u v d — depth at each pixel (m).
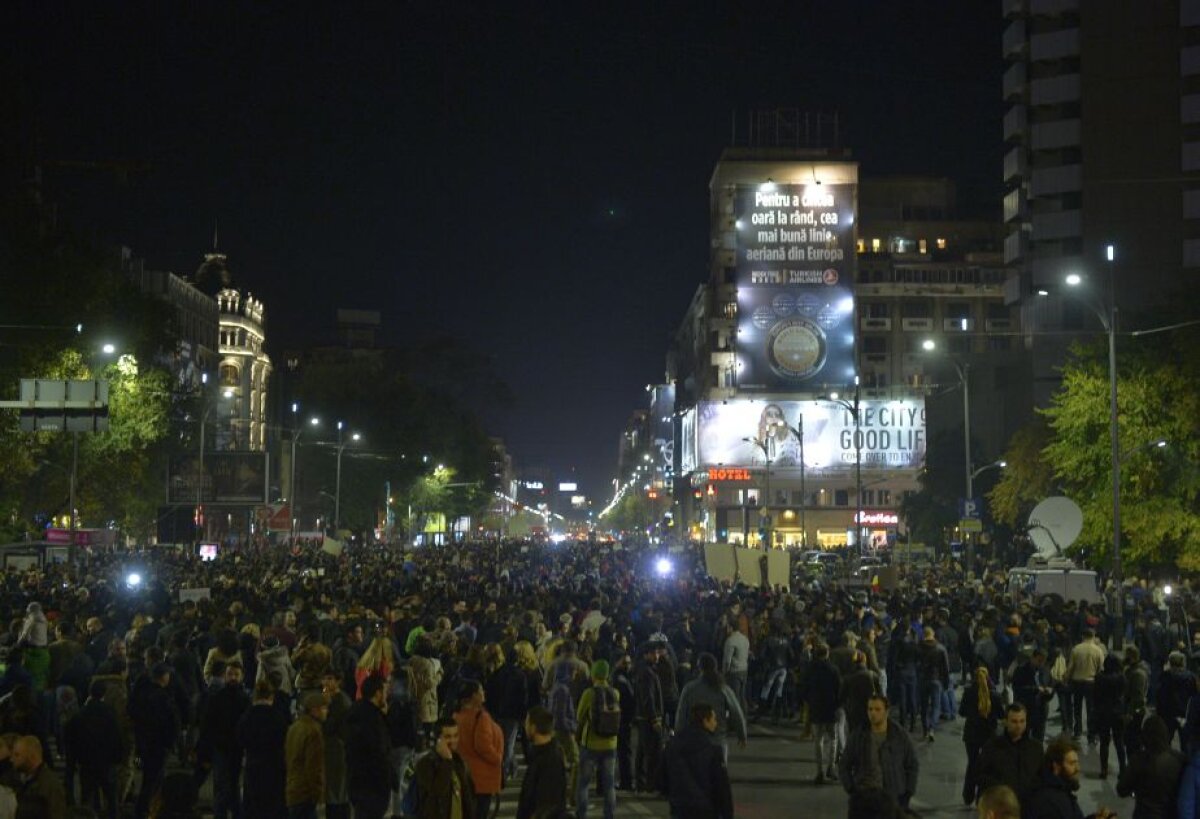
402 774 14.26
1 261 53.16
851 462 113.00
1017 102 90.81
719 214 132.12
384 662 17.73
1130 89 83.31
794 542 113.94
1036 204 86.75
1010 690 23.69
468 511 138.25
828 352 110.75
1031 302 89.81
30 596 31.78
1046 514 38.50
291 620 22.28
